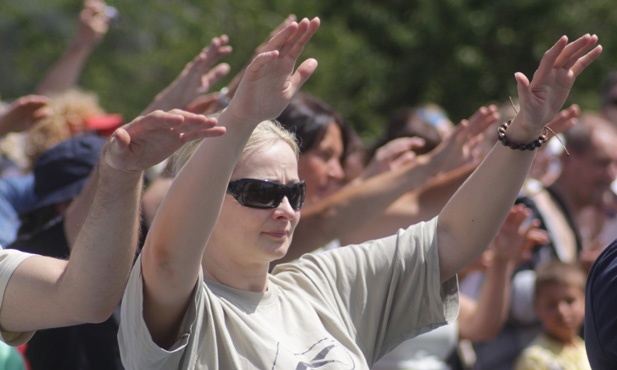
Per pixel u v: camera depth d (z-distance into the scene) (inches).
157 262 312.5
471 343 602.9
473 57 1320.1
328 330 363.9
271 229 352.8
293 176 359.6
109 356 466.0
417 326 386.0
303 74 314.7
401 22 1371.8
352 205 458.0
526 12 1341.0
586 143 708.7
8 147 689.6
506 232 519.8
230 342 338.6
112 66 1408.7
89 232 288.4
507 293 534.0
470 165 478.9
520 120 366.0
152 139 281.3
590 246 698.2
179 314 321.7
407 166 469.4
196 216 309.7
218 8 1289.4
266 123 366.3
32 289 301.7
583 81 1328.7
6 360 407.8
